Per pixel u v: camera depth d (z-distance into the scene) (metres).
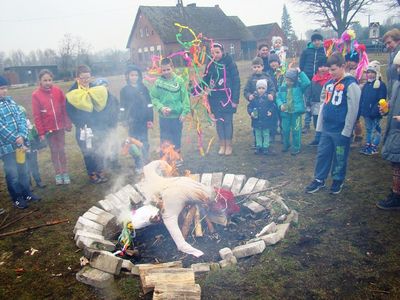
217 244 3.71
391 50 5.48
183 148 7.29
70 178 6.14
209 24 42.09
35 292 3.22
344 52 6.46
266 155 6.41
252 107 6.34
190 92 6.23
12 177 4.96
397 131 3.85
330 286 2.96
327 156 4.53
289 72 5.98
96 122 5.64
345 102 4.20
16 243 4.11
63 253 3.79
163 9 40.75
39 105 5.41
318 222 3.93
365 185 4.74
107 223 4.14
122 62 42.69
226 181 4.89
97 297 3.07
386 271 3.07
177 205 3.70
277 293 2.93
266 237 3.54
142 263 3.53
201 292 2.99
